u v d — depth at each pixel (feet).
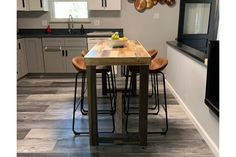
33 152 7.05
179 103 10.82
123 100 9.96
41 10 15.97
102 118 9.38
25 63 15.75
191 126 8.60
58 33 16.67
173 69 12.17
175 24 16.39
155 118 9.31
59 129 8.48
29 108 10.45
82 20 16.75
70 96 12.01
